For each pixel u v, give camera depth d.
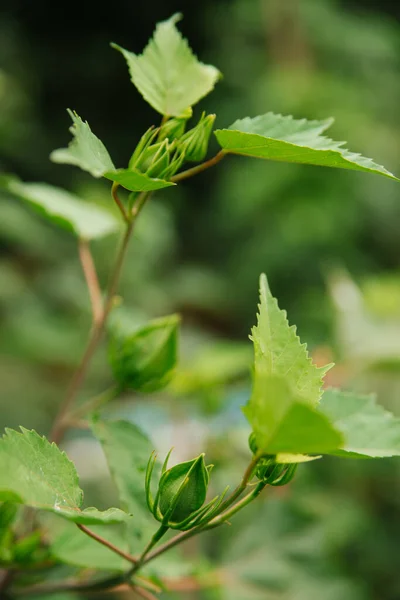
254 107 4.34
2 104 3.38
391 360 1.12
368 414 0.71
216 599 0.90
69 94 6.66
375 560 1.41
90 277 0.84
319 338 1.99
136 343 0.78
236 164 5.28
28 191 0.88
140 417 1.10
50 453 0.67
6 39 5.82
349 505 1.29
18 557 0.75
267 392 0.63
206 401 0.98
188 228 5.36
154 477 0.75
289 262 3.92
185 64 0.73
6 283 2.42
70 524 0.77
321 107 4.05
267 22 4.65
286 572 0.91
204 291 3.40
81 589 0.74
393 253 3.99
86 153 0.68
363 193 3.93
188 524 0.67
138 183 0.68
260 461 0.67
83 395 1.89
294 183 3.94
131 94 6.78
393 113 4.50
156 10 6.83
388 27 4.98
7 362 2.23
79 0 6.71
